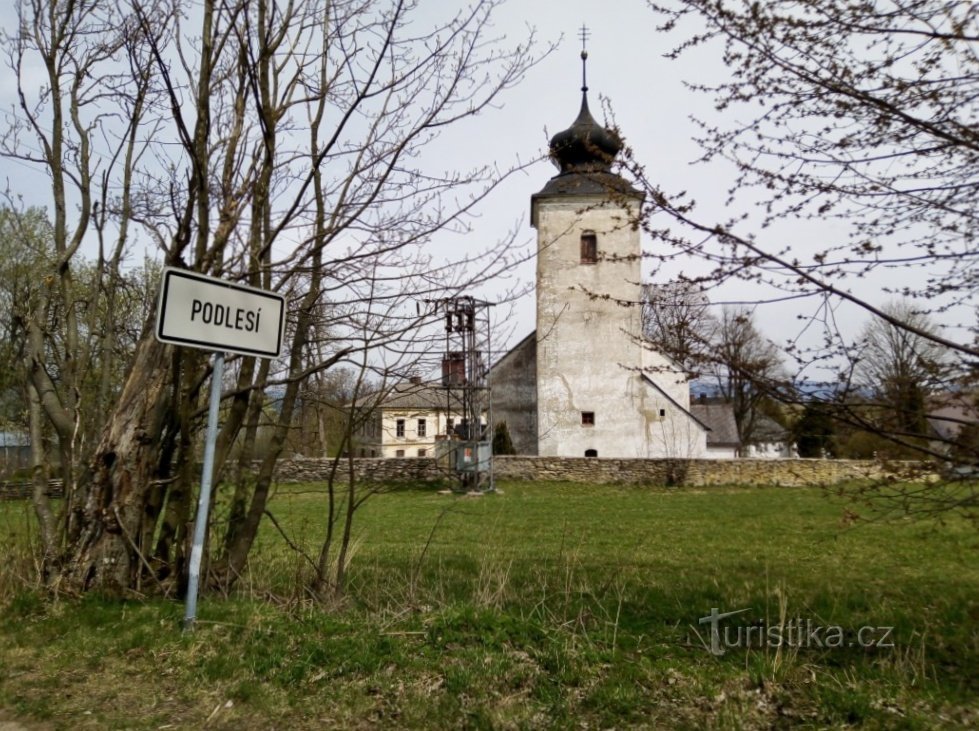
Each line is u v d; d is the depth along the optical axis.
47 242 7.64
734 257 3.92
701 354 3.97
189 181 5.80
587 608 5.68
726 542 12.66
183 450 5.73
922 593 7.38
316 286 6.04
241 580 5.94
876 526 13.75
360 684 3.87
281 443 6.06
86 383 7.21
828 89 3.89
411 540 12.77
